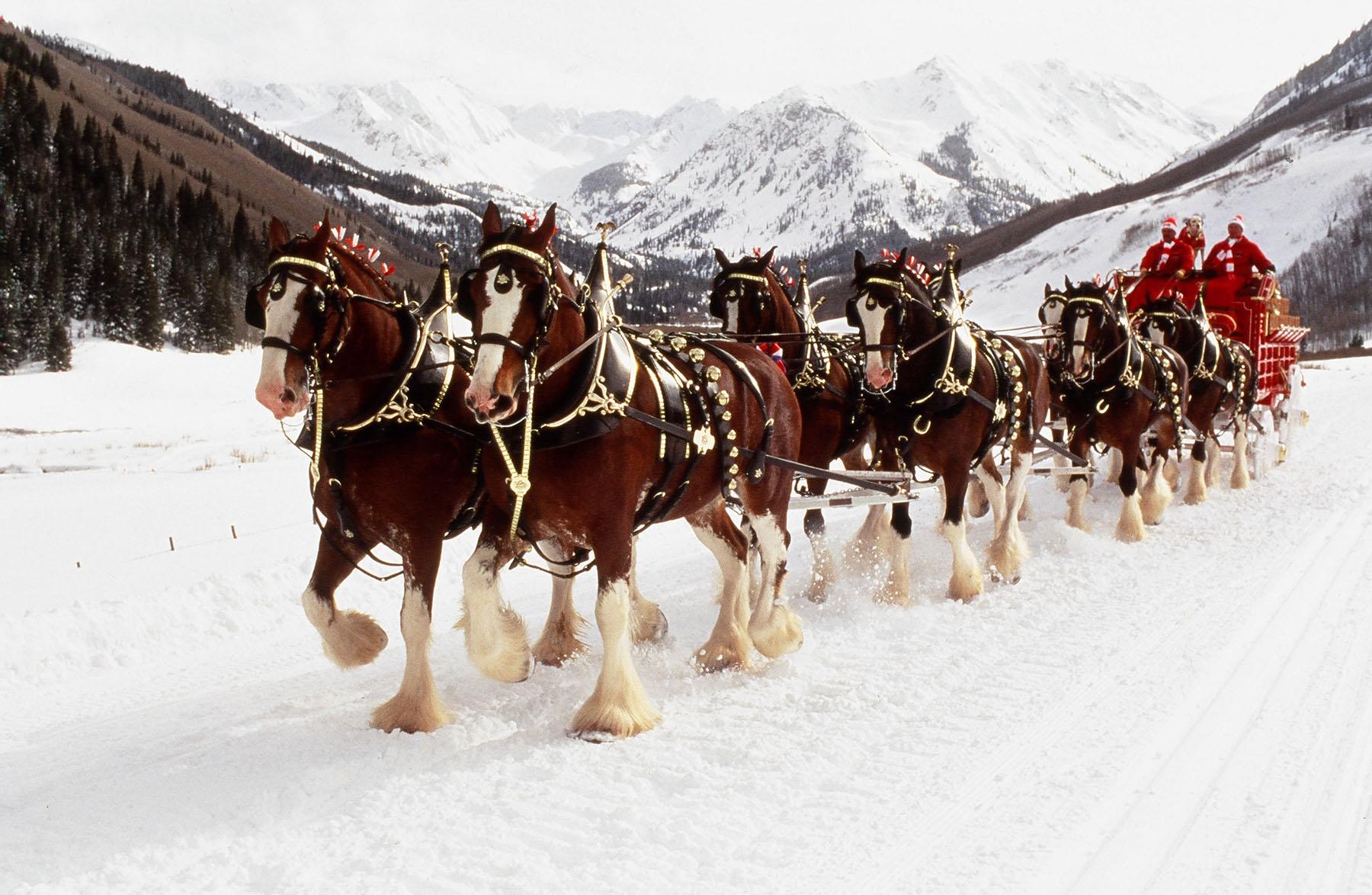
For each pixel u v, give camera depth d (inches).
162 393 1914.4
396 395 217.6
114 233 3243.1
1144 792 190.7
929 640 285.4
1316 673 246.8
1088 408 404.8
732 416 248.8
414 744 218.4
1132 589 328.2
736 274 312.7
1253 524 416.5
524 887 163.5
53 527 537.0
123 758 220.7
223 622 327.6
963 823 181.3
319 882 166.9
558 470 213.8
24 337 2276.1
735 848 174.4
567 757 211.5
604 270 223.0
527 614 327.0
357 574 379.6
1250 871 163.8
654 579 370.6
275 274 200.5
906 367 313.6
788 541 278.5
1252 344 527.8
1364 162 4768.7
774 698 244.7
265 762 211.6
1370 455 587.5
